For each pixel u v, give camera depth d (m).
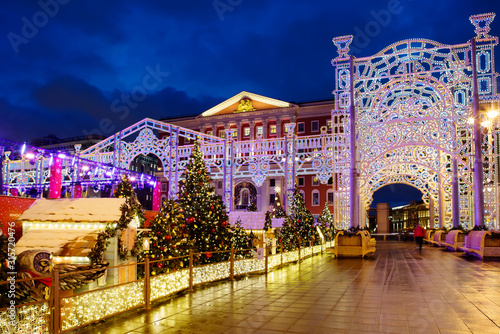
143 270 9.73
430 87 24.41
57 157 21.73
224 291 10.23
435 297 9.19
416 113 24.58
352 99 24.58
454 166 26.92
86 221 8.38
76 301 6.55
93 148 38.25
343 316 7.39
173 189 35.25
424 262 17.52
